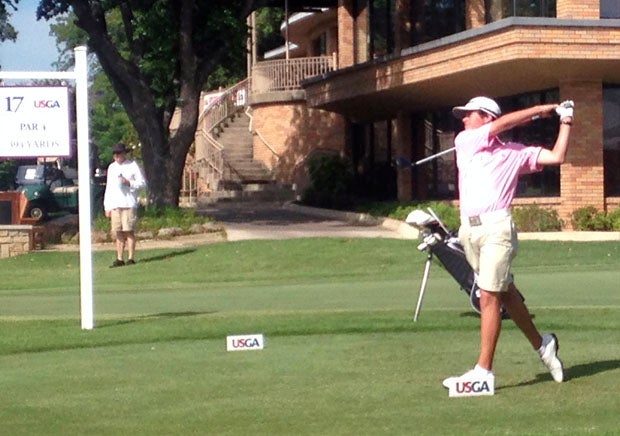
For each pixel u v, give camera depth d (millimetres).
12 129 12078
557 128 27562
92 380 9469
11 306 15789
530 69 25438
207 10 29562
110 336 11781
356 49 36906
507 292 8625
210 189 41438
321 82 34062
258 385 9016
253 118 42594
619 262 21281
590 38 24453
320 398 8445
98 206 35938
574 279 17172
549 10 26797
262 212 35125
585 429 7090
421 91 29625
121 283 21125
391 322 12031
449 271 12164
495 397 8289
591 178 26422
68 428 7715
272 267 22688
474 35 25406
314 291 16812
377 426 7488
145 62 29359
